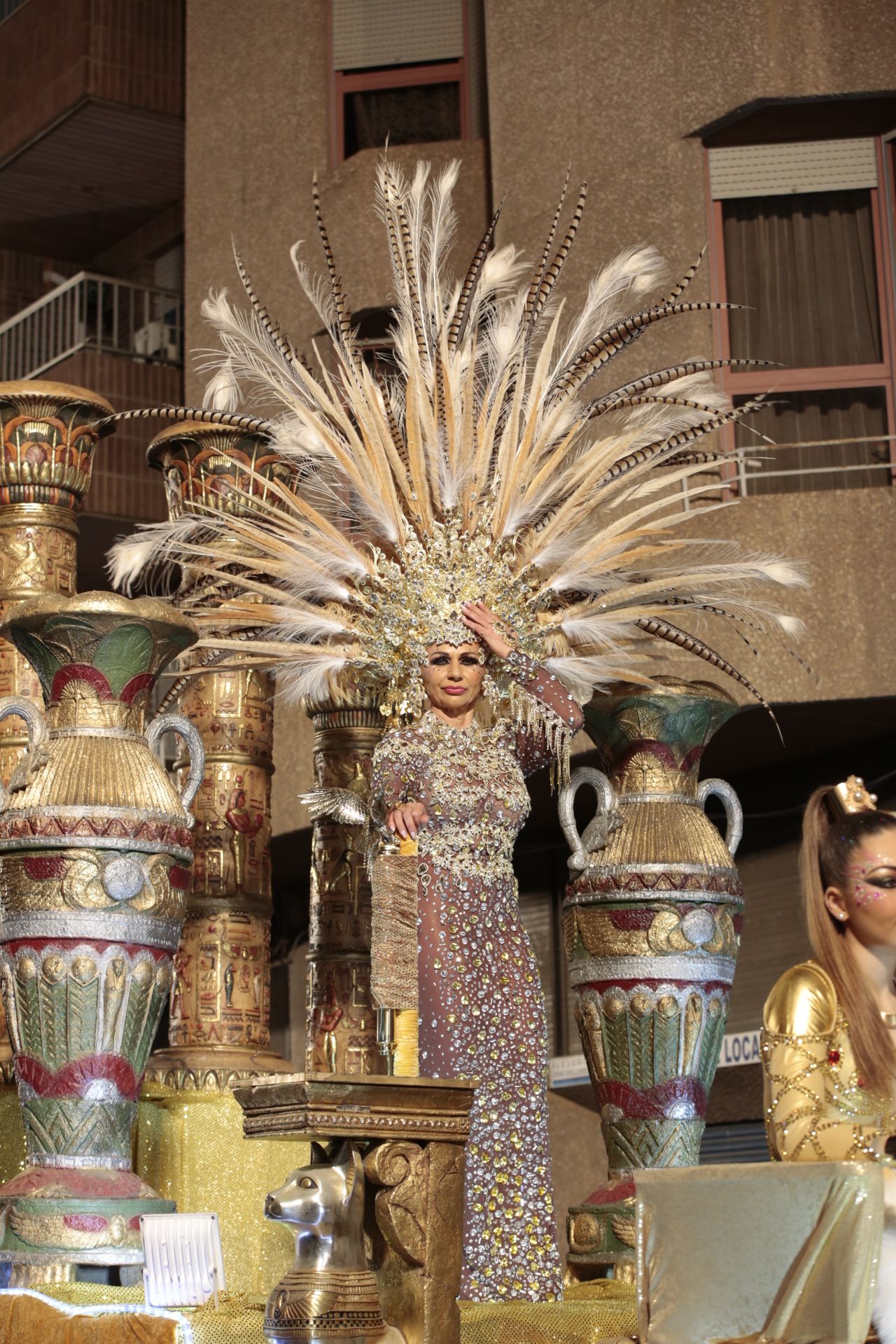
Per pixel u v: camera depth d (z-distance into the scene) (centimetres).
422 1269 303
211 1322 332
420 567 403
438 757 389
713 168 988
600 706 470
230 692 539
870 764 959
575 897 460
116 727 420
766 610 463
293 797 1084
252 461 505
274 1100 305
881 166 975
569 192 1010
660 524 427
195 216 1254
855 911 290
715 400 461
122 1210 390
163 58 1415
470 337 432
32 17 1457
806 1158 276
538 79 1034
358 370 434
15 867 403
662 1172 272
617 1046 453
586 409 448
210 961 520
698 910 454
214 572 423
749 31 971
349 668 418
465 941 380
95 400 501
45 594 425
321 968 569
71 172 1504
